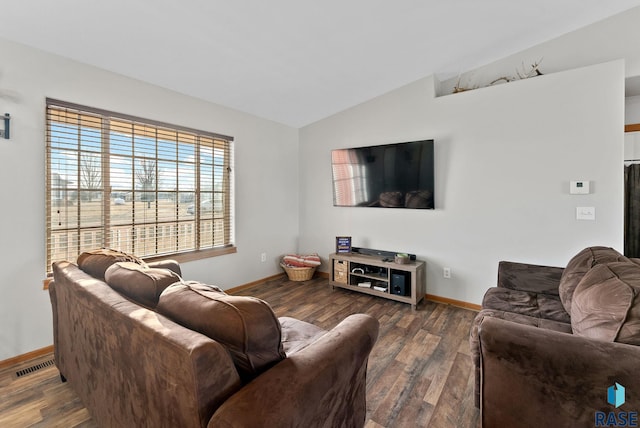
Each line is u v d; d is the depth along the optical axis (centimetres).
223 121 352
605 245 250
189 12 193
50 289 185
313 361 103
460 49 290
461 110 314
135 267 144
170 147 305
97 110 248
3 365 206
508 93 288
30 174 214
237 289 373
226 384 87
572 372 107
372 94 365
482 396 128
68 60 231
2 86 201
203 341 85
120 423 119
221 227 358
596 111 251
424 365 211
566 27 273
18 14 181
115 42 216
